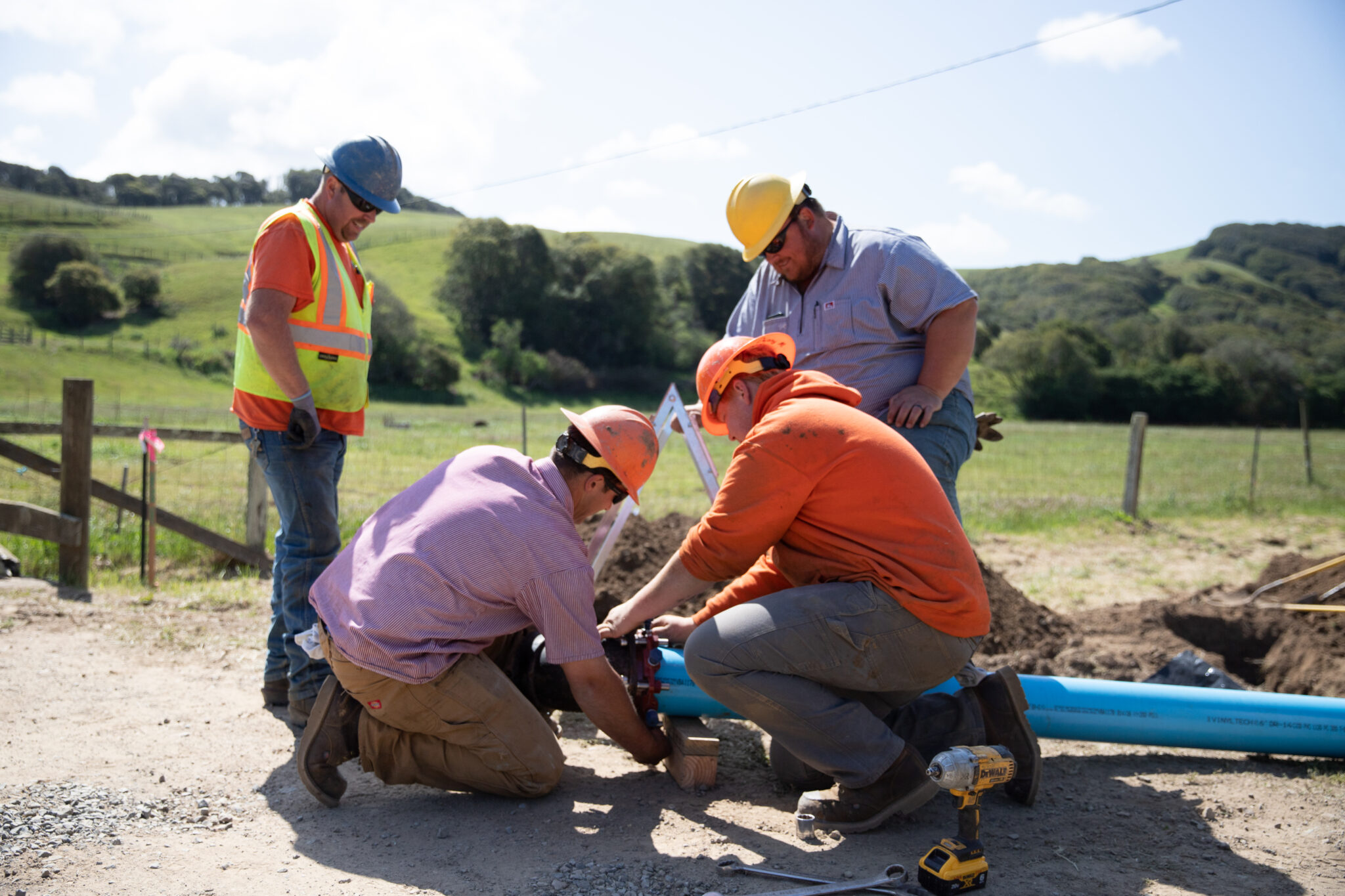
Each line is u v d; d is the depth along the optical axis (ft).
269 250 10.86
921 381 11.30
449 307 290.97
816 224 11.69
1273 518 41.37
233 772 9.98
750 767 10.81
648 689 10.14
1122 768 11.06
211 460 49.42
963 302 11.21
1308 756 11.25
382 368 220.43
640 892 7.46
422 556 8.52
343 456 12.19
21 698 11.84
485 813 9.18
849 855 8.36
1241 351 293.84
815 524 8.78
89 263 251.80
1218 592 21.26
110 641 14.84
